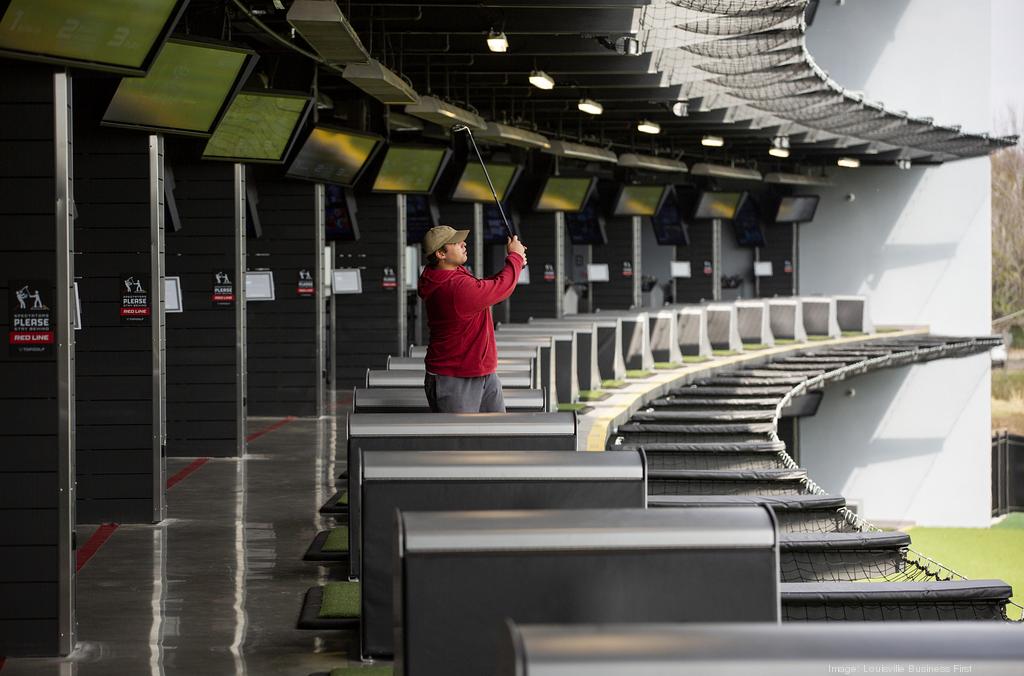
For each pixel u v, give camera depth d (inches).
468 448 237.0
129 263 362.0
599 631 99.1
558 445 236.5
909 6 1396.4
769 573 143.7
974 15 1382.9
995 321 1924.2
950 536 1285.7
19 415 226.4
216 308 493.0
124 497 355.3
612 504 192.7
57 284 227.9
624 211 1206.3
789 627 100.9
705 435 463.2
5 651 221.1
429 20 539.8
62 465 226.4
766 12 559.8
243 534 332.2
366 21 531.2
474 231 926.4
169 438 491.5
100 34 235.3
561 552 143.4
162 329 363.3
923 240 1441.9
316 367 648.4
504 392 314.8
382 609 202.1
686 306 877.8
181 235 494.3
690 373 731.4
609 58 673.0
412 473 195.5
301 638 227.0
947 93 1391.5
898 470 1392.7
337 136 592.4
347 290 735.1
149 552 309.0
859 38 1412.4
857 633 101.5
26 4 215.6
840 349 992.9
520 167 892.0
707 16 543.2
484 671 143.3
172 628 235.3
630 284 1253.7
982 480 1375.5
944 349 1121.4
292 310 647.8
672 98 820.0
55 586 223.1
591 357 584.1
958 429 1379.2
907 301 1451.8
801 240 1489.9
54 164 228.4
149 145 363.9
